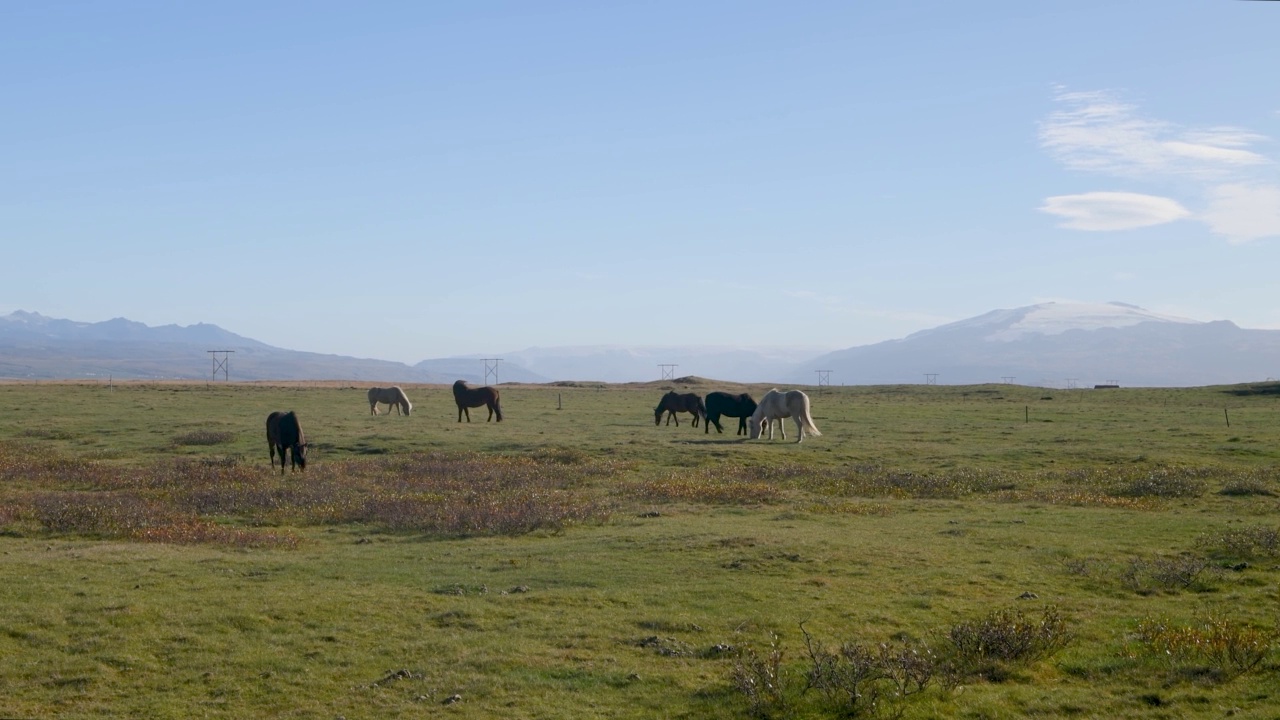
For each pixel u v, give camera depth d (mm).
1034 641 11266
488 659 11086
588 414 53031
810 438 39656
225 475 27859
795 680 10195
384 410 55875
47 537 19172
